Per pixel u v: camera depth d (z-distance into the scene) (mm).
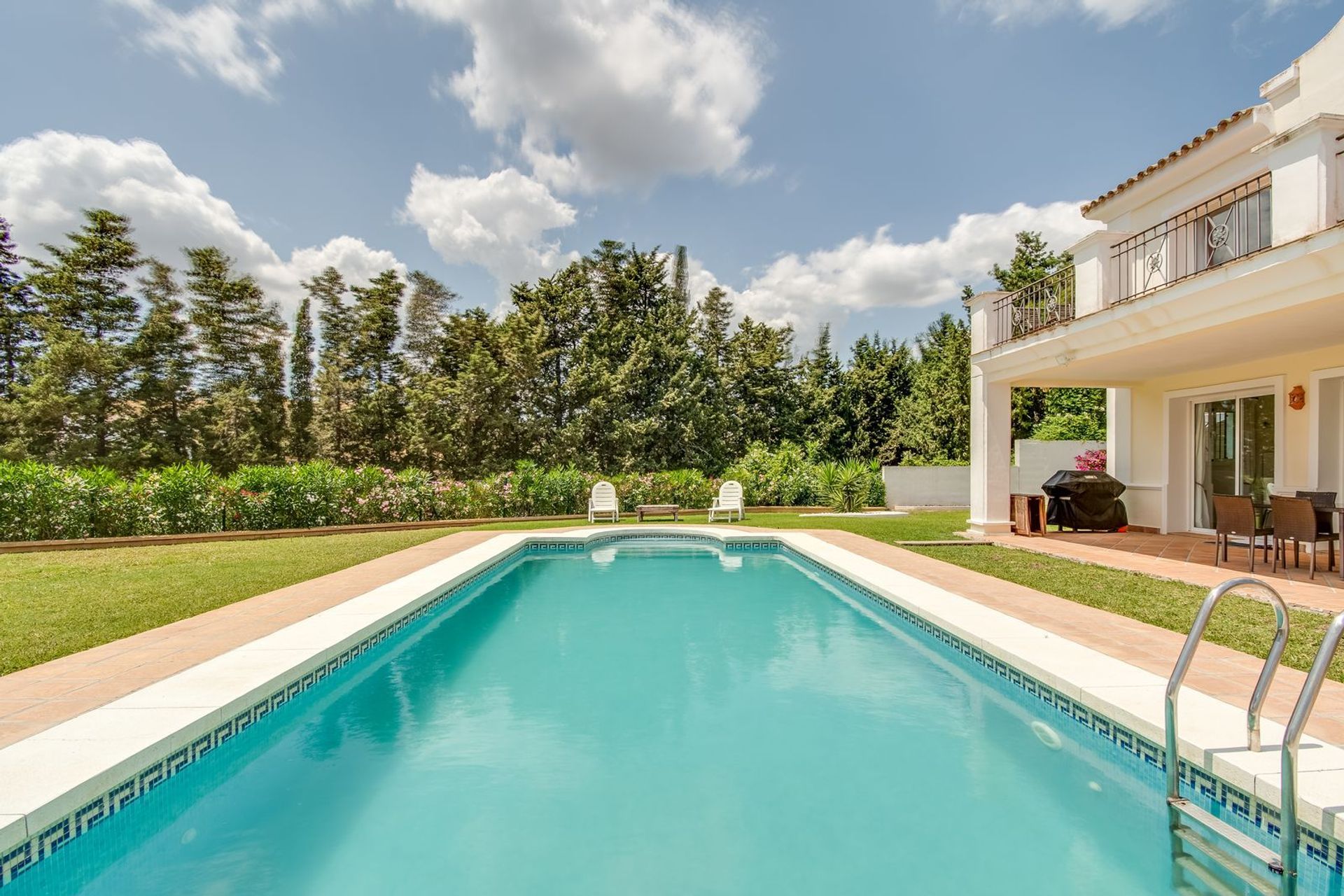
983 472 11289
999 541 10422
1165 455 11117
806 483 20250
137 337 30734
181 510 12516
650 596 8008
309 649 4621
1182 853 2711
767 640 6035
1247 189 8617
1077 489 11375
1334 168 5402
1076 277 8906
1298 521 6797
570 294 32281
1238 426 9930
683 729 4039
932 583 7090
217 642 4824
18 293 30562
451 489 16078
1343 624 2332
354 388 34031
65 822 2607
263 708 3908
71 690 3785
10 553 10328
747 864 2676
